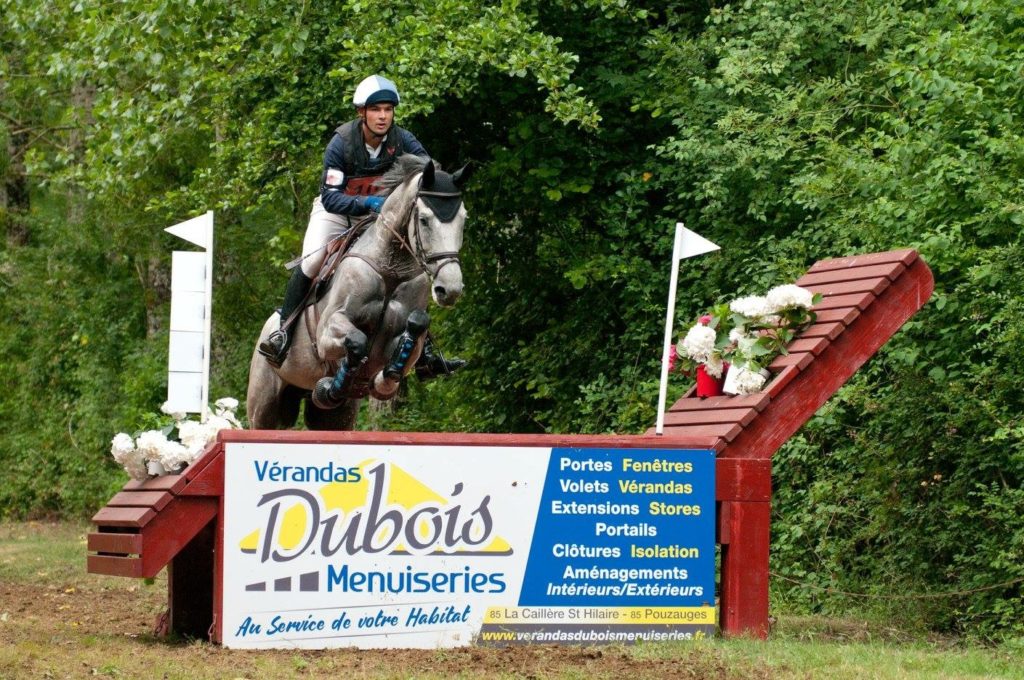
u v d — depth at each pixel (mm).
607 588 10539
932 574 13523
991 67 13109
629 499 10633
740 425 10883
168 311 28031
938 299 12953
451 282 10758
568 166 19109
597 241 19375
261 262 27656
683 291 18344
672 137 17562
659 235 19000
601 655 9812
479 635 10281
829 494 14539
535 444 10492
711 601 10742
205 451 10086
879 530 14008
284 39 18984
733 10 19172
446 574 10266
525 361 20672
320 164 21750
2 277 30766
